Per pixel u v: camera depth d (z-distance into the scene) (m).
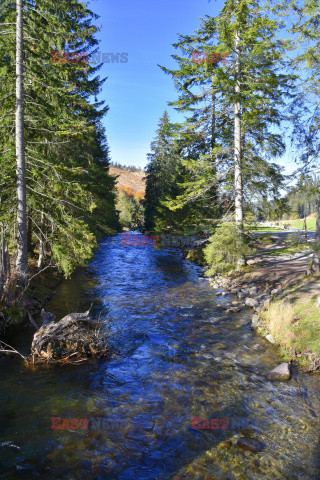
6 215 10.77
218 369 7.24
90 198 14.89
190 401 5.95
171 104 16.22
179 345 8.58
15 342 8.38
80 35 14.39
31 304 10.55
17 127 10.59
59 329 7.59
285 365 7.13
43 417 5.36
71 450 4.61
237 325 10.13
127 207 88.00
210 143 19.17
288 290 12.17
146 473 4.21
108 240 40.59
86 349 7.92
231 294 14.08
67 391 6.20
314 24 12.66
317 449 4.68
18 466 4.26
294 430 5.11
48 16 10.77
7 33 10.52
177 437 4.94
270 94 15.06
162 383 6.60
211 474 4.21
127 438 4.90
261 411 5.64
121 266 21.20
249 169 15.95
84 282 15.92
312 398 6.05
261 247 23.42
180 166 29.67
